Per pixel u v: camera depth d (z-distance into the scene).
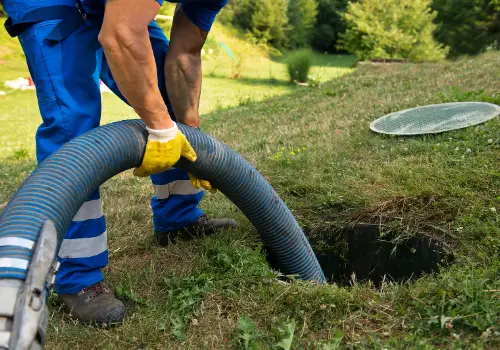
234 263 2.92
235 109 9.69
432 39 20.56
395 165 4.21
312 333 2.29
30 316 1.63
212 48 25.84
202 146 2.78
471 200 3.39
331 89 9.59
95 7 2.64
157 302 2.70
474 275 2.49
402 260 3.40
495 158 3.97
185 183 3.36
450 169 3.88
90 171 2.31
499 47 16.86
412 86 8.07
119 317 2.55
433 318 2.19
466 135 4.52
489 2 17.00
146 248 3.42
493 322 2.12
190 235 3.48
